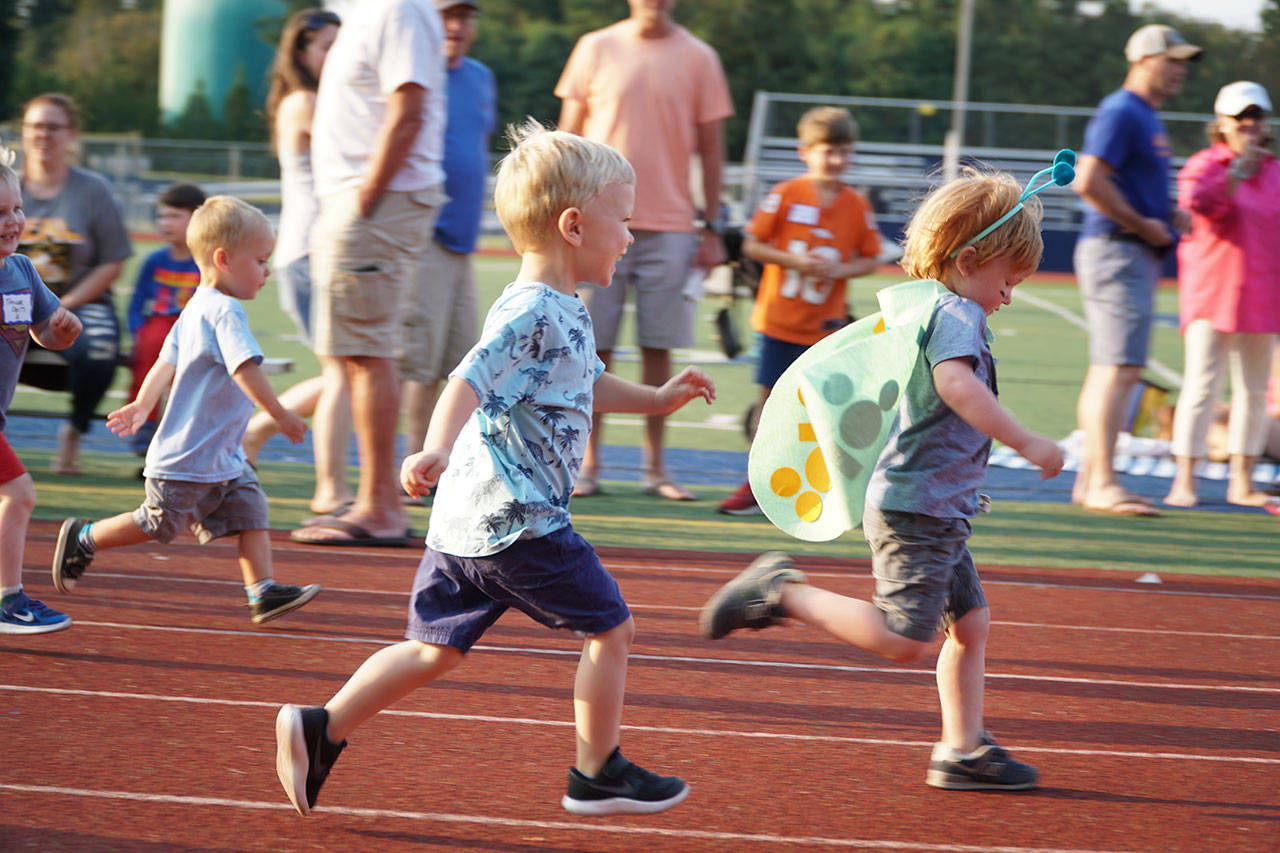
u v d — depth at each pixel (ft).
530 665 19.70
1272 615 24.50
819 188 31.32
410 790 14.87
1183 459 34.68
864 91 243.40
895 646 14.37
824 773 15.90
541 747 16.35
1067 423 47.78
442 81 25.27
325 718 13.34
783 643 21.54
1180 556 29.04
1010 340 75.46
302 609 22.21
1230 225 32.42
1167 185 31.63
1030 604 24.64
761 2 236.22
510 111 240.94
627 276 31.99
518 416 13.20
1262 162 31.89
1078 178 31.50
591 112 31.76
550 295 13.32
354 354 25.70
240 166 140.97
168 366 20.57
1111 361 32.76
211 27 217.36
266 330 68.13
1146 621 23.75
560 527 13.30
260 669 19.03
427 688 18.44
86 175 32.07
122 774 15.02
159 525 20.04
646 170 31.24
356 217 24.82
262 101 216.33
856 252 31.71
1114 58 250.78
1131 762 16.69
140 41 295.48
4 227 18.75
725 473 37.78
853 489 14.33
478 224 31.24
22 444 37.45
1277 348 37.76
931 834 14.23
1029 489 36.86
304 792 13.35
